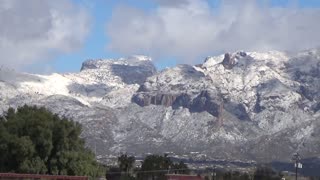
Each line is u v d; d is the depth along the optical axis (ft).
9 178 595.47
